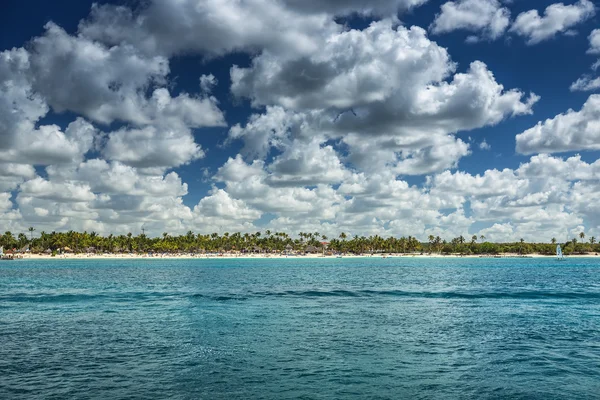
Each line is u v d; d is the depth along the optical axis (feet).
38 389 65.82
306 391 64.95
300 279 319.27
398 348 90.84
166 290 222.28
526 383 68.85
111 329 111.55
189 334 104.88
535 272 429.79
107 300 175.63
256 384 68.03
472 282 281.33
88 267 572.51
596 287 238.27
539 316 132.46
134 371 74.79
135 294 199.93
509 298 181.88
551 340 98.84
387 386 67.21
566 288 230.89
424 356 84.58
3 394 63.62
